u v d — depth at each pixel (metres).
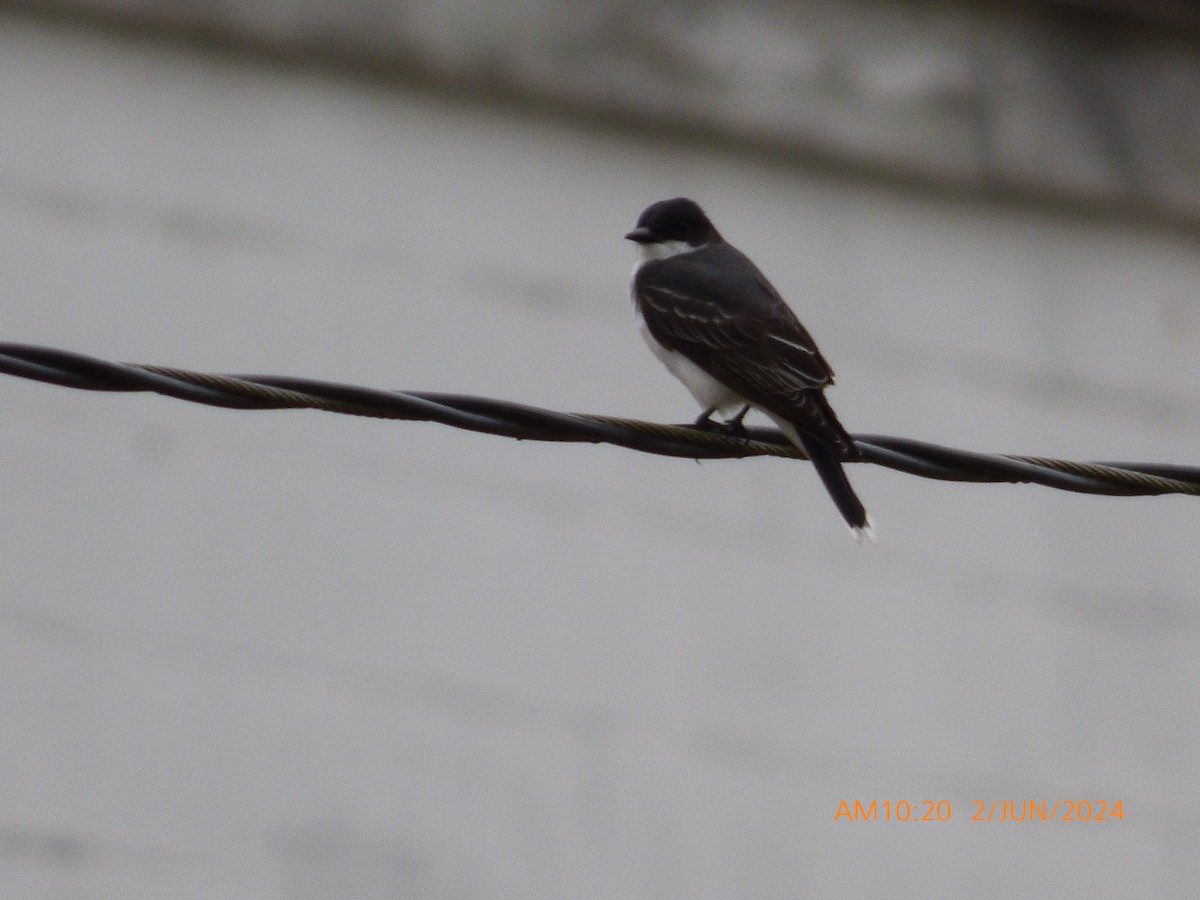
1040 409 16.00
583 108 15.53
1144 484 8.02
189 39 14.95
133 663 13.34
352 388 7.32
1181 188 16.86
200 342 14.24
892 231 16.19
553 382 14.73
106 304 14.17
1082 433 16.02
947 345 15.98
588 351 14.88
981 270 16.31
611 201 15.45
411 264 14.82
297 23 15.04
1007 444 15.83
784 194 15.99
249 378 7.21
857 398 15.62
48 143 14.48
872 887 13.85
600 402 14.74
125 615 13.43
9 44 14.64
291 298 14.51
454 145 15.25
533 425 7.61
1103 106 16.89
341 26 15.10
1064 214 16.66
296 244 14.66
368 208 14.91
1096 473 8.02
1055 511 15.22
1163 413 16.27
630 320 15.03
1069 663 14.84
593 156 15.55
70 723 13.15
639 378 14.85
